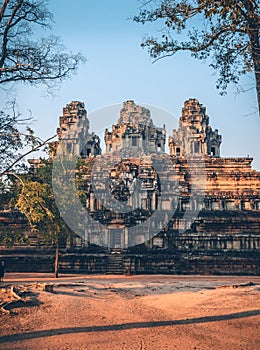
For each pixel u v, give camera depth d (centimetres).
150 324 1383
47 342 1152
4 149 2031
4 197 3027
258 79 1529
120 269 4712
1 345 1125
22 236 3881
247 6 1523
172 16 1622
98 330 1296
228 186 5959
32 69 2005
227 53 1689
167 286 2711
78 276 4203
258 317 1388
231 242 5062
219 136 7375
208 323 1362
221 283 3006
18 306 1708
